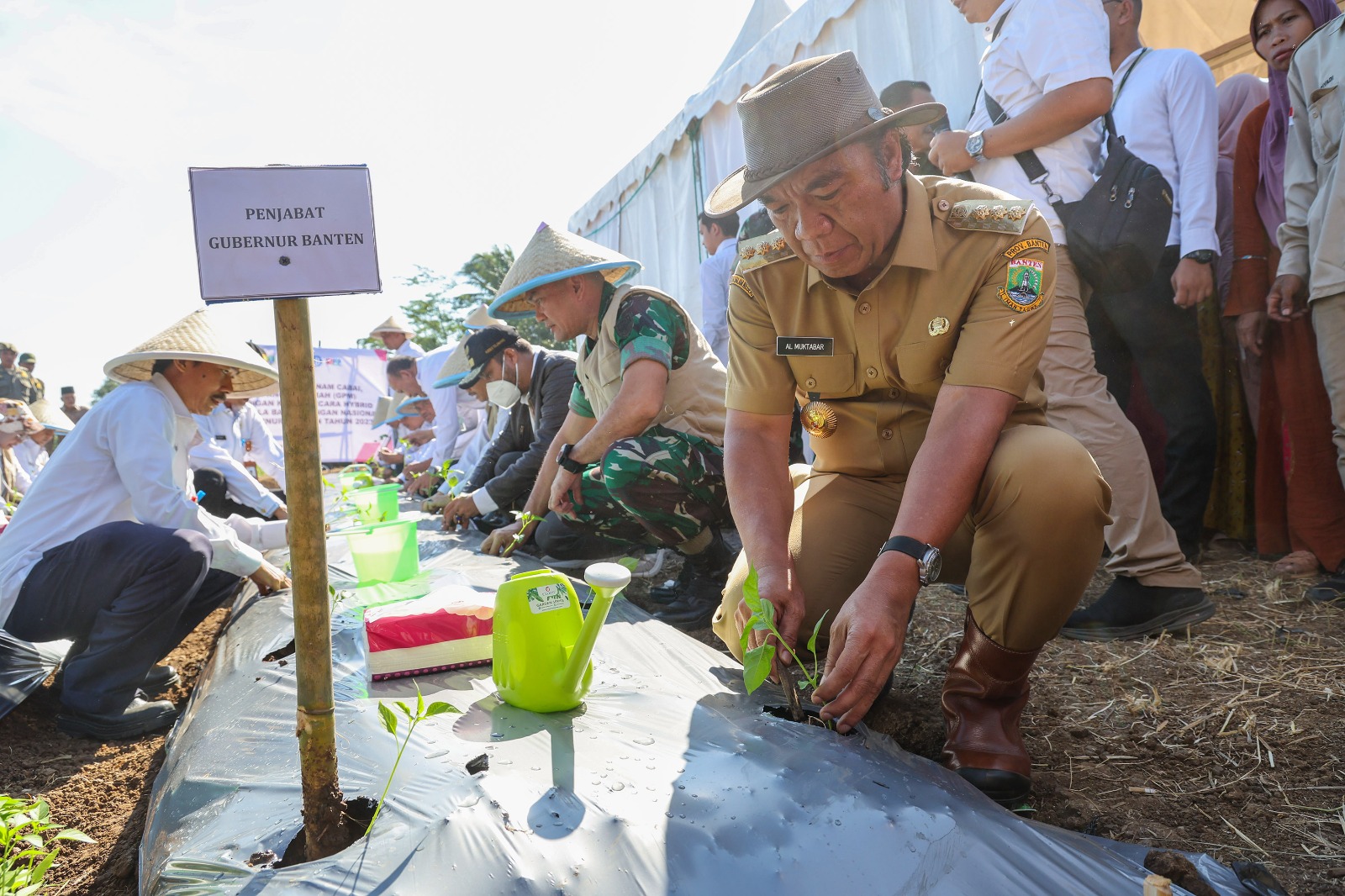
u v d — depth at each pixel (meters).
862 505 1.85
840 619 1.39
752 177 1.50
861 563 1.83
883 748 1.37
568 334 2.96
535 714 1.54
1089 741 1.81
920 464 1.49
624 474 2.70
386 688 1.73
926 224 1.58
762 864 1.04
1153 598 2.40
